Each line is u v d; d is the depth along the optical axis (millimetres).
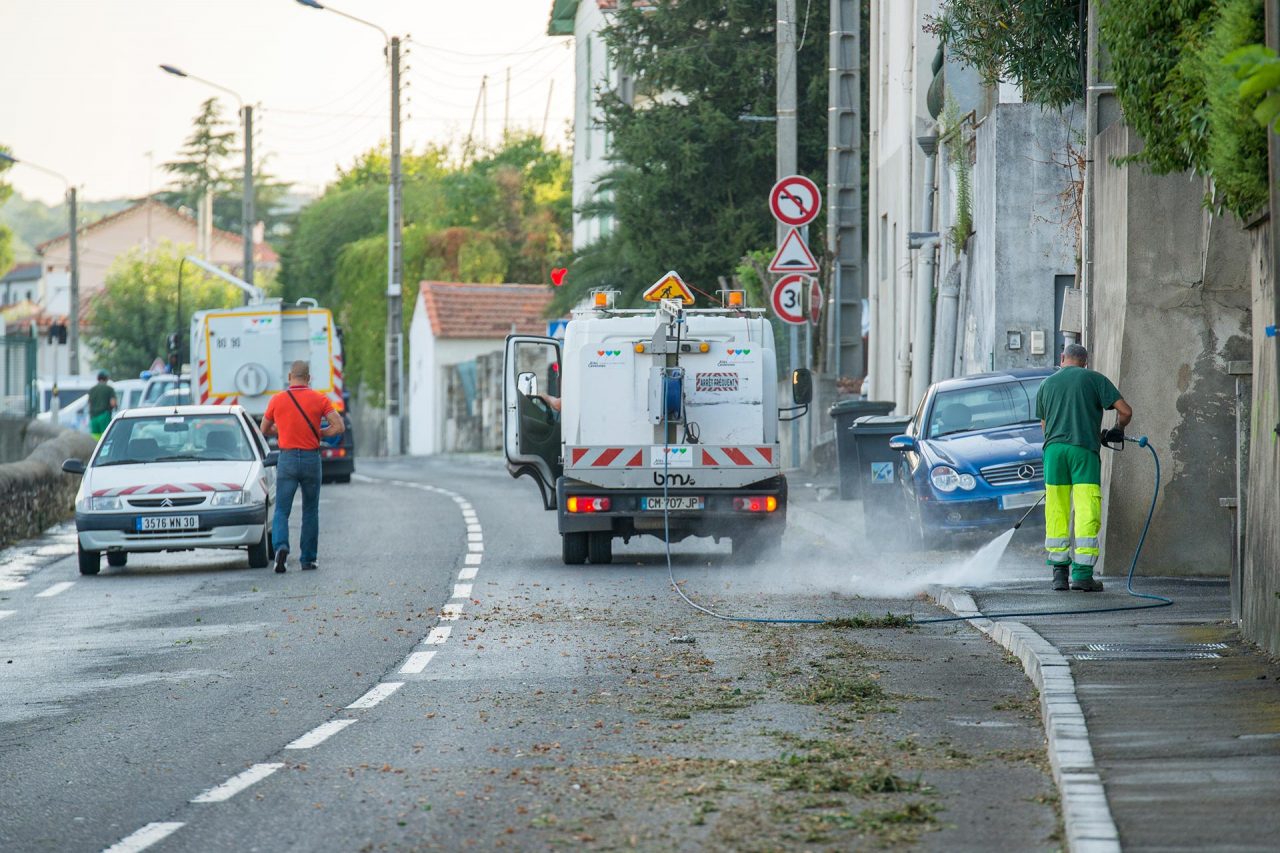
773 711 21375
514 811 16312
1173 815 14672
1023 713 20953
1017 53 44688
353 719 21547
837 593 34156
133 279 195125
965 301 55812
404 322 159000
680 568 40156
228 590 37812
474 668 25547
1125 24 24344
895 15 71438
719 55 89625
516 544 47188
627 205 89438
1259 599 23828
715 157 89250
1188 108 22984
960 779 17312
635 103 116750
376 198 183125
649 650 26922
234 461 44188
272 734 20703
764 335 41312
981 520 40125
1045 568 36219
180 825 16188
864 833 15211
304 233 187250
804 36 73500
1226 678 21344
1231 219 33062
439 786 17484
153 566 44625
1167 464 33781
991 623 27703
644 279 90125
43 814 16812
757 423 40969
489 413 127750
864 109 92875
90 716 22453
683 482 40500
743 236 87812
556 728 20516
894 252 72062
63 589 39375
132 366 191000
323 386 80812
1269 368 23219
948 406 43312
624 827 15594
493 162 185250
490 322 146625
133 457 44688
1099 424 31953
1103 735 17984
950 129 57062
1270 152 20266
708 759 18500
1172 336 33719
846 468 53281
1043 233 50750
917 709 21344
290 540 49906
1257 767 16391
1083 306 36719
